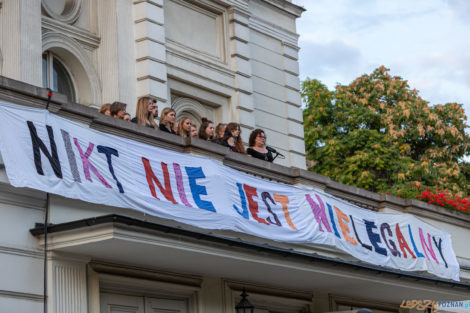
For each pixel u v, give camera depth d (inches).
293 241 641.6
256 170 661.3
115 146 535.2
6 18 722.2
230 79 920.9
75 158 506.9
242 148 690.2
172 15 874.1
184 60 868.6
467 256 900.0
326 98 1470.2
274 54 999.0
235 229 597.0
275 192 644.1
